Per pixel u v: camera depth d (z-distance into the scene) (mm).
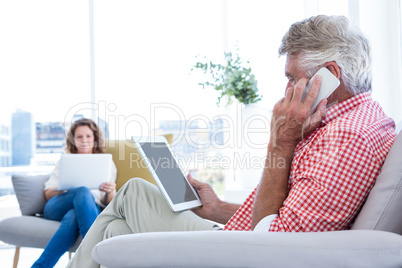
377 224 1047
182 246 942
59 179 2672
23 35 4074
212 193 1607
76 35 4137
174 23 4281
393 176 1055
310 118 1216
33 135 4102
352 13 3127
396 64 3057
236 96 3551
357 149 1099
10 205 4039
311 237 953
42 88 4102
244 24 4293
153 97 4246
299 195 1105
